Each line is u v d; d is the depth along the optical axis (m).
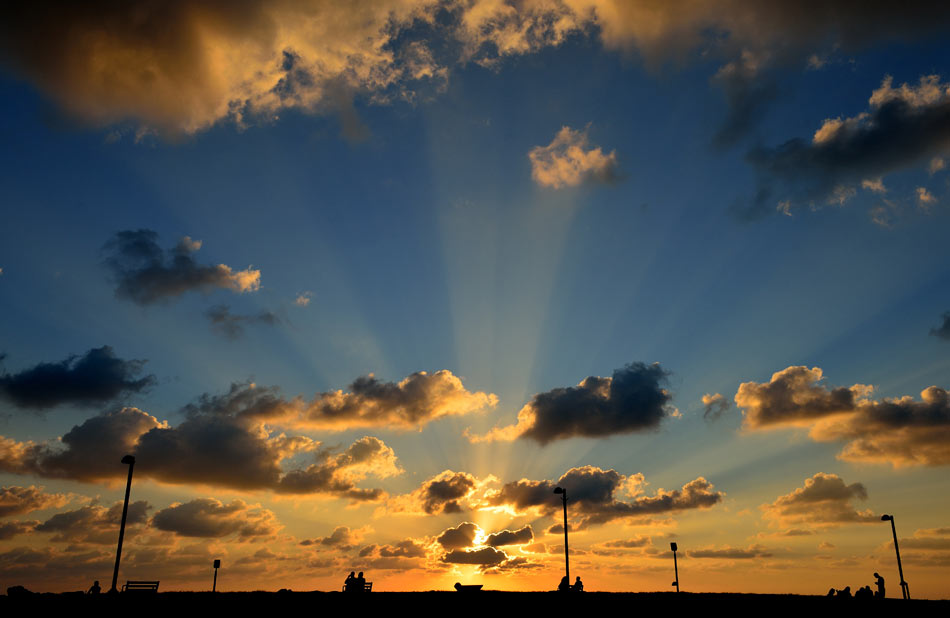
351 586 43.62
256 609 38.62
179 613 36.66
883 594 38.28
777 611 36.91
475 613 39.97
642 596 42.97
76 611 35.00
